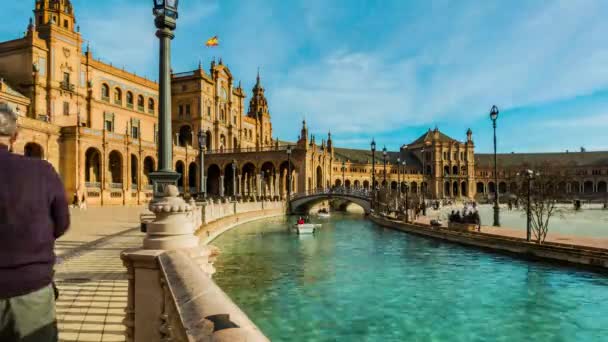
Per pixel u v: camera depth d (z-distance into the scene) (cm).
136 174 7575
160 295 596
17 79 6431
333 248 3362
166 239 643
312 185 9106
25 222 333
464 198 14788
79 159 6072
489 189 16500
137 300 616
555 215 6444
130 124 8606
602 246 2392
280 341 1416
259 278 2302
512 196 11844
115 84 8225
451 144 15475
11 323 326
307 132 8750
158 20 770
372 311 1741
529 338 1456
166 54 775
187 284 417
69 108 6994
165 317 488
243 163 8812
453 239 3428
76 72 7144
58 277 1412
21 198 333
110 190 6638
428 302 1848
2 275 323
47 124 5772
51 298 353
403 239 3894
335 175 13550
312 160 9094
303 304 1822
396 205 6525
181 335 306
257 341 238
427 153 15750
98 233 2733
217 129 9812
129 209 5694
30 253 335
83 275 1448
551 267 2392
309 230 4300
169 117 775
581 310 1717
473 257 2808
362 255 3020
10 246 327
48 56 6638
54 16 7200
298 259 2875
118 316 986
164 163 763
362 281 2234
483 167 16250
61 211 366
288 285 2144
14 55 6469
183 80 9469
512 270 2380
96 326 912
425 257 2886
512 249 2747
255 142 12100
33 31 6362
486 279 2216
